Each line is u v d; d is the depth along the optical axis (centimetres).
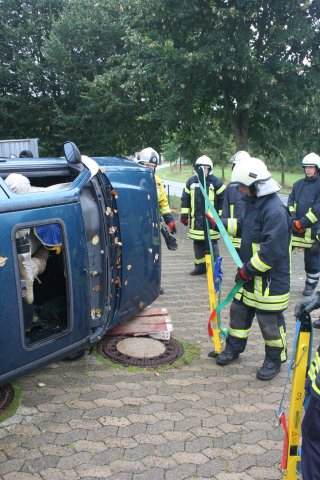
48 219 310
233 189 556
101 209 376
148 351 422
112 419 320
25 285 304
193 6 1277
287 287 377
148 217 447
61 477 262
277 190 364
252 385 375
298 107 1316
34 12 1936
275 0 1261
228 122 1541
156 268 470
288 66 1287
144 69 1421
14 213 286
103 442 294
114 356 409
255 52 1242
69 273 327
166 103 1491
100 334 375
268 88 1299
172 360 410
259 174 360
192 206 695
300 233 631
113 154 1989
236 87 1331
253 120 1506
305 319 236
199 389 366
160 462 278
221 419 325
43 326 343
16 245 292
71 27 1803
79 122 1834
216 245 701
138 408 335
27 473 264
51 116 1938
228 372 397
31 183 387
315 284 643
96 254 377
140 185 444
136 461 278
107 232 384
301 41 1289
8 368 289
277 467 276
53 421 315
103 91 1697
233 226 448
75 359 404
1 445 288
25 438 296
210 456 285
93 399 344
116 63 1830
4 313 280
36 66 1845
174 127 1597
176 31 1375
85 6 1819
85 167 367
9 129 1970
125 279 414
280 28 1291
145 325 461
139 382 372
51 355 321
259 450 292
